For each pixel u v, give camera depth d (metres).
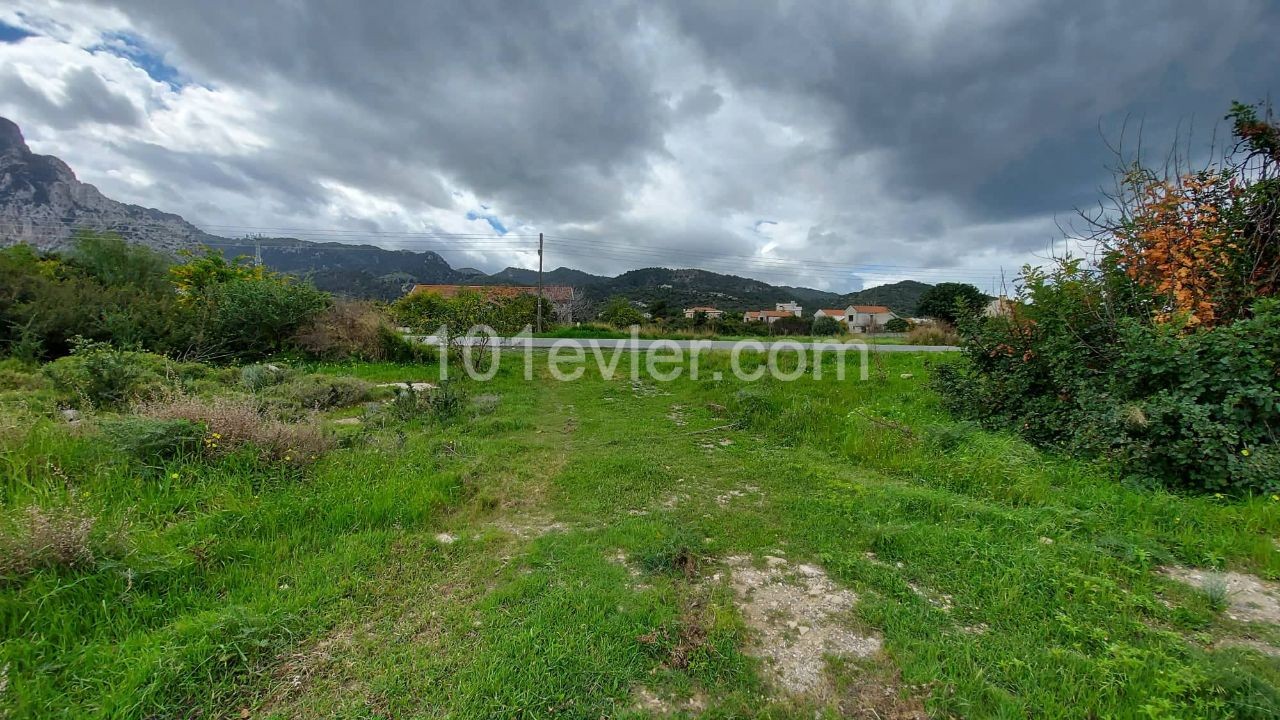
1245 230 4.91
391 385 8.32
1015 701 1.80
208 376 7.32
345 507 3.27
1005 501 3.81
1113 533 3.11
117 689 1.74
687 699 1.86
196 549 2.59
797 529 3.39
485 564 2.82
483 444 5.18
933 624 2.31
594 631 2.20
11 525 2.33
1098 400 4.70
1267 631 2.26
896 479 4.43
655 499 3.95
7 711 1.62
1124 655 1.96
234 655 1.97
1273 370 3.89
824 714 1.80
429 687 1.87
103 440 3.57
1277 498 3.36
